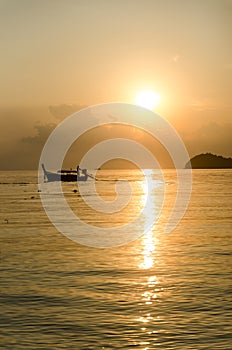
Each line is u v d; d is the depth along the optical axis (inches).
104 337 848.3
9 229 2436.0
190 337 844.0
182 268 1419.8
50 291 1151.6
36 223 2726.4
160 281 1250.6
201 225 2613.2
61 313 981.8
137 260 1558.8
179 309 999.6
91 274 1339.8
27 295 1116.5
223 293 1125.1
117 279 1274.6
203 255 1642.5
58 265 1472.7
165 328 888.9
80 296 1106.7
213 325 902.4
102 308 1011.9
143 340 833.5
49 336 855.7
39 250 1765.5
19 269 1409.9
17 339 842.2
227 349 791.7
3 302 1062.4
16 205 4126.5
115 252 1731.1
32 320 940.6
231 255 1636.3
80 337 850.1
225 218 2982.3
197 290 1153.4
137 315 964.6
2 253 1694.1
